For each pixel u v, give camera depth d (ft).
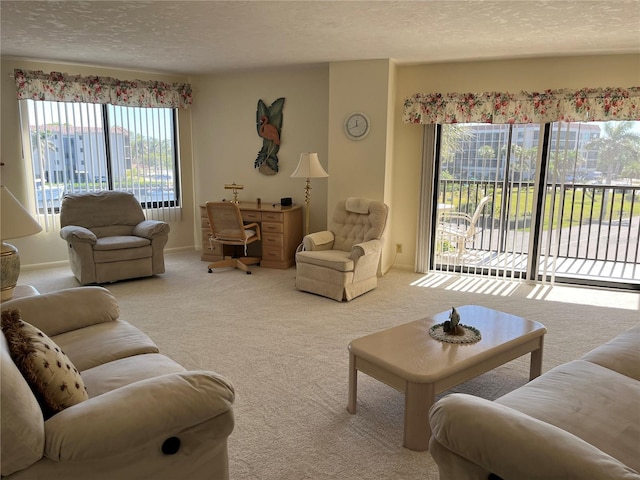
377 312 13.67
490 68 16.26
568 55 15.19
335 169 17.71
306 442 7.51
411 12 10.64
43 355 5.15
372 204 15.85
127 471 4.99
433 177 17.42
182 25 12.03
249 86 19.95
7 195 8.95
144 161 20.08
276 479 6.65
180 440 5.31
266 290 15.75
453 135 17.08
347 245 16.42
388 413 8.39
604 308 14.08
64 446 4.47
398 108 17.66
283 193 20.22
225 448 5.82
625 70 14.82
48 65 17.40
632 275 16.88
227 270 18.38
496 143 16.51
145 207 20.40
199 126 21.06
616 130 15.29
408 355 7.72
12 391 4.26
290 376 9.76
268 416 8.26
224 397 5.49
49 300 8.07
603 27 11.69
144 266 16.57
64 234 15.57
